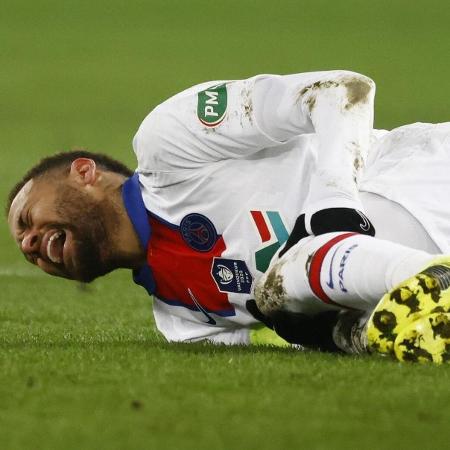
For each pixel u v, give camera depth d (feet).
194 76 285.23
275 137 56.08
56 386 44.50
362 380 44.83
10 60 306.76
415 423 38.65
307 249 50.90
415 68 290.15
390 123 211.20
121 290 98.89
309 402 41.37
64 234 56.54
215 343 57.31
